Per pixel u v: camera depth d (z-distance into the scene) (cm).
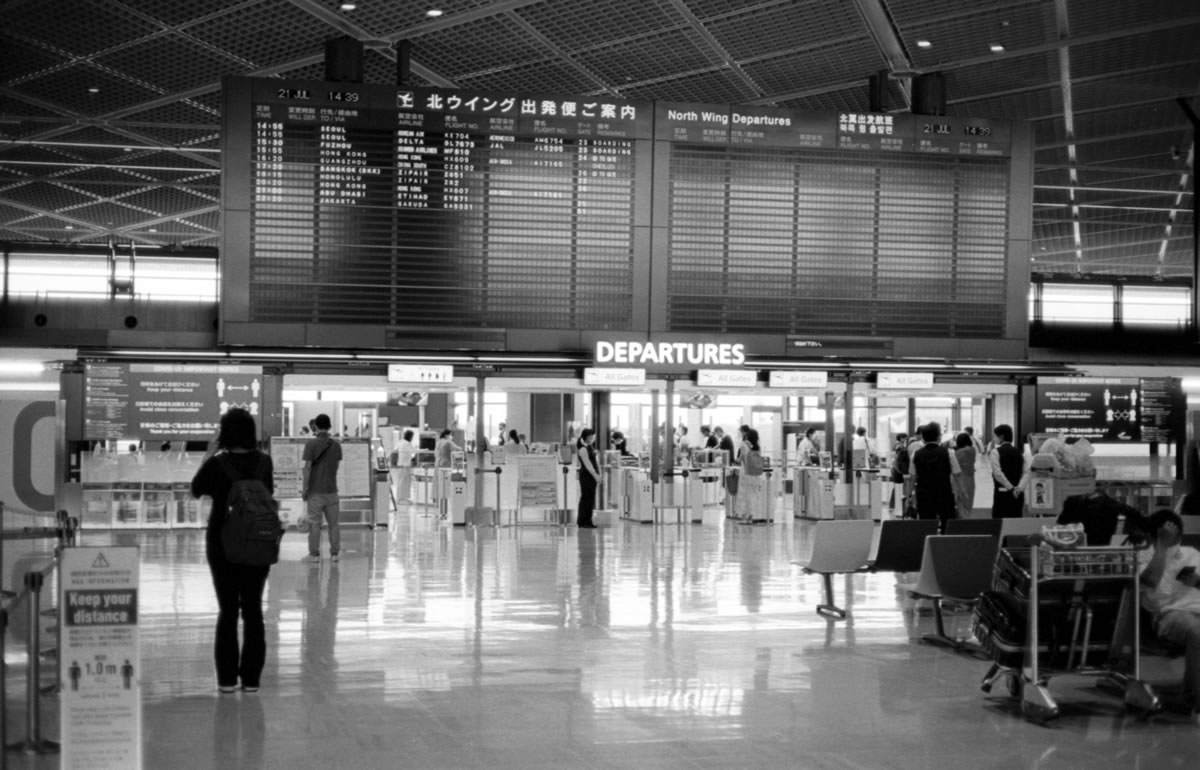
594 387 1981
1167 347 2506
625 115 1467
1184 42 1468
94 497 1861
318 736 666
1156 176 2250
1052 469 1634
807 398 3012
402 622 1040
